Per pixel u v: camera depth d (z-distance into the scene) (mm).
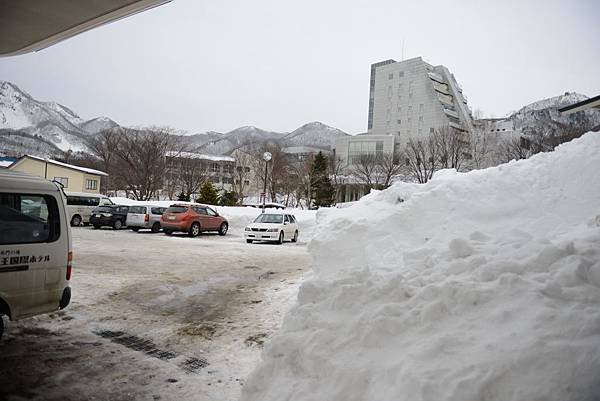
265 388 3092
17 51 9945
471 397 2162
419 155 45594
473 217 4707
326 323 3330
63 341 4945
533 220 4477
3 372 4051
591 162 5191
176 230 18562
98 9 7672
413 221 4930
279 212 18734
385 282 3549
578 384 2039
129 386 3873
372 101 81688
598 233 3541
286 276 9594
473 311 2836
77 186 40031
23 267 4430
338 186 51781
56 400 3562
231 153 84312
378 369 2674
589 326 2336
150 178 51062
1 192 4352
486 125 50500
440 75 68062
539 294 2744
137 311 6312
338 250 4785
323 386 2787
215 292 7754
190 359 4570
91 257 10977
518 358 2254
